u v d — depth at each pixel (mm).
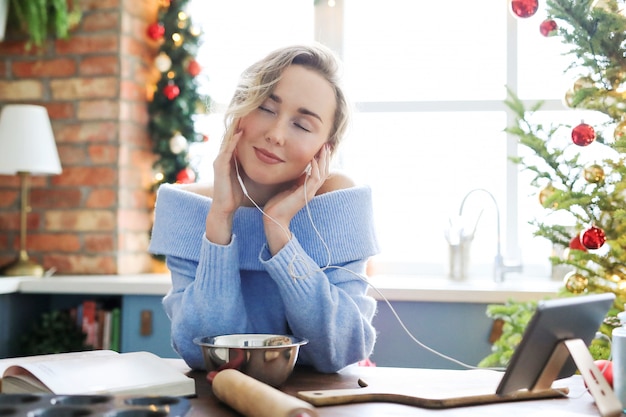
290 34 3277
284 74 1369
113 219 3020
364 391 1068
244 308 1402
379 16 3236
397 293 2602
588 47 2051
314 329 1333
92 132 3043
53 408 864
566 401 1062
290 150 1369
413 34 3217
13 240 3100
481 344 2586
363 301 1465
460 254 2980
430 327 2617
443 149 3182
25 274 2861
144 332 2713
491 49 3170
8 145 2801
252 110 1367
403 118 3203
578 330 1014
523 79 3156
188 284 1471
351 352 1369
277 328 1461
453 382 1164
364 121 3221
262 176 1384
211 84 3240
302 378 1250
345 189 1503
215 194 1369
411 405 1026
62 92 3074
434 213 3186
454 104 3172
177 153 3152
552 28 2096
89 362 1121
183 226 1486
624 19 1982
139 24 3154
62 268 3057
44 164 2828
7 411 843
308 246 1463
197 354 1348
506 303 2330
